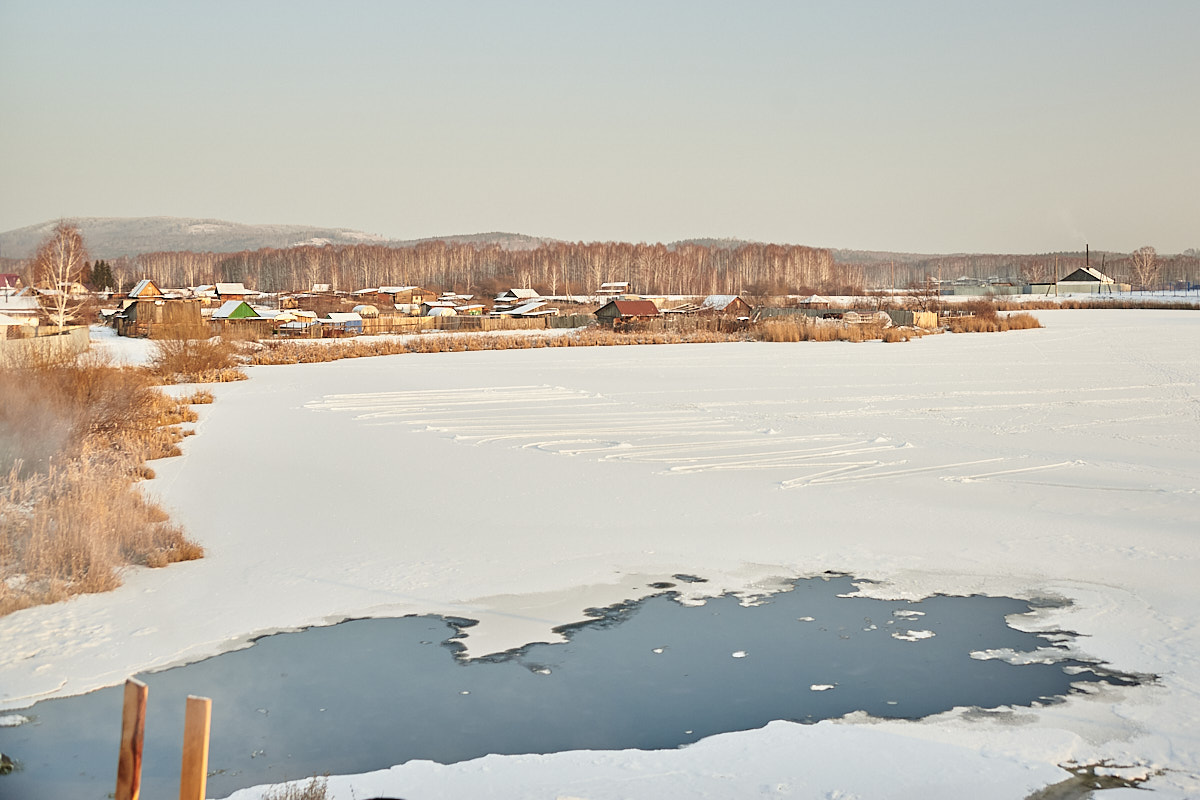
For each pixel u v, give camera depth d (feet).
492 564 41.81
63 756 24.40
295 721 26.61
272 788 22.20
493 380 135.44
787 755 24.07
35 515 42.16
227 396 113.80
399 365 169.68
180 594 37.22
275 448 72.79
